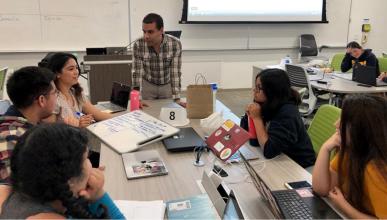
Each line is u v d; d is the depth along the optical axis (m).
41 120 1.75
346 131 1.37
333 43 6.88
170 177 1.58
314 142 2.29
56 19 5.43
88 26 5.59
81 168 0.93
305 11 6.46
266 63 6.69
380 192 1.28
